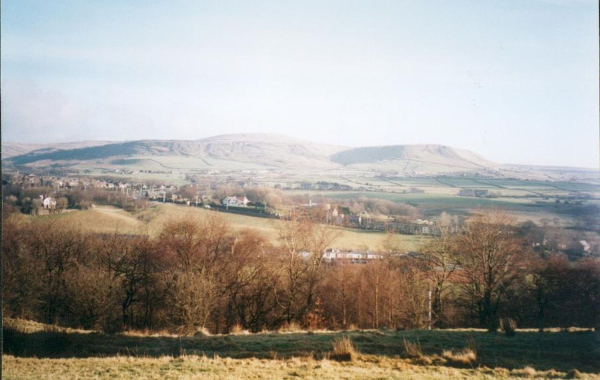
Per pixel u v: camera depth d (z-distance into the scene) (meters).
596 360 18.81
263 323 41.75
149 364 16.97
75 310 38.22
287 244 44.88
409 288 41.53
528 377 16.22
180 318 35.47
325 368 16.61
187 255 43.75
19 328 22.22
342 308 43.09
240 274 43.78
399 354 19.39
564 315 39.78
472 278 40.09
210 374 15.64
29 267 40.03
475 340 21.94
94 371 15.99
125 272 43.28
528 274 41.28
